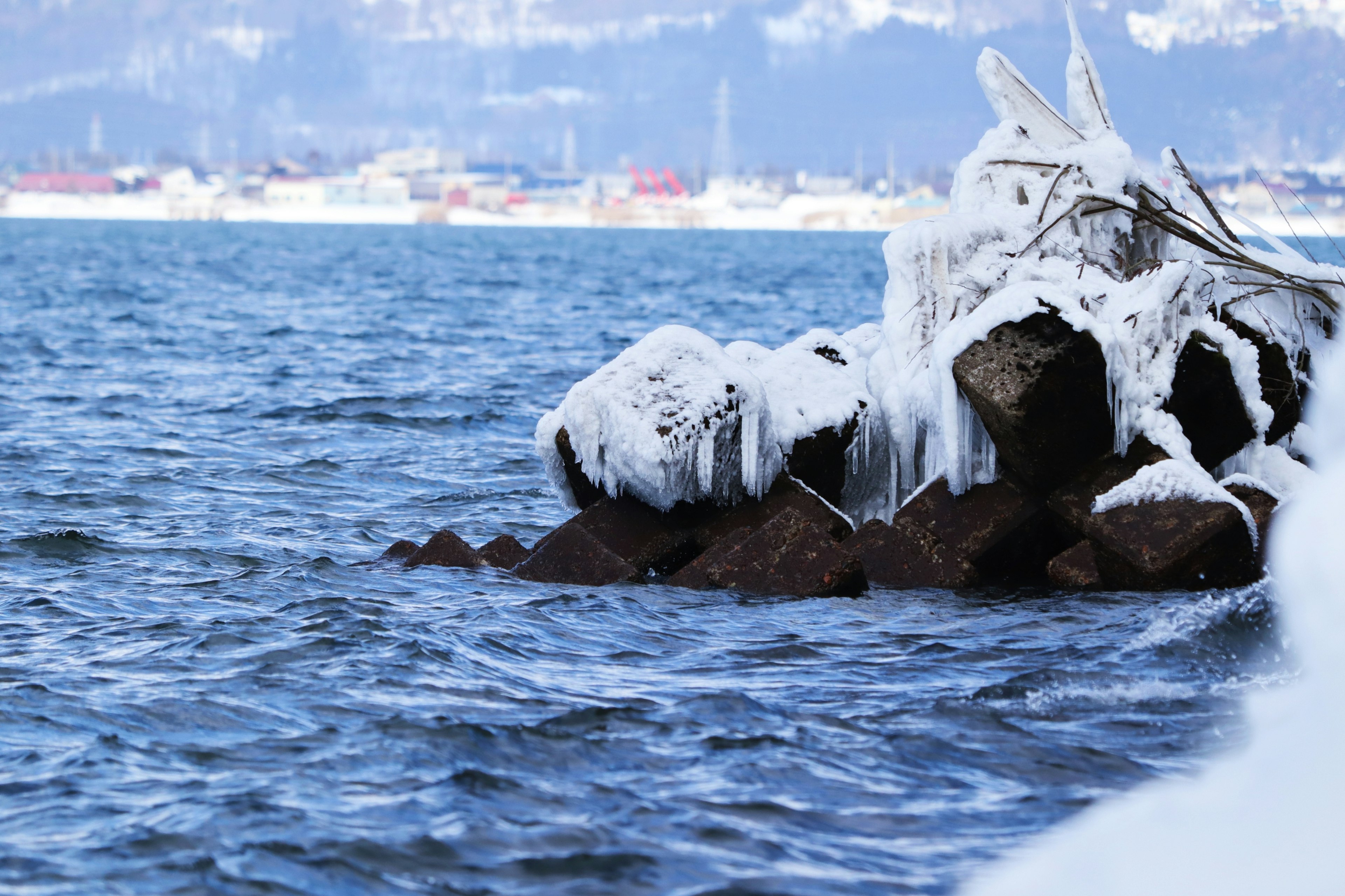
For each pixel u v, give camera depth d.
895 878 16.48
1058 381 31.52
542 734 21.39
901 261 36.19
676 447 32.78
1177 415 33.19
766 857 17.08
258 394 76.06
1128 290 33.66
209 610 30.02
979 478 33.38
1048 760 20.19
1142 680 24.11
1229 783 18.58
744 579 32.03
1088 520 31.53
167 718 22.20
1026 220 37.34
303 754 20.59
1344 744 18.64
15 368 86.38
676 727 21.73
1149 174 38.50
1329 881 15.15
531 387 80.75
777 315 146.12
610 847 17.34
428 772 19.83
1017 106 39.44
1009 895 15.92
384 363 93.69
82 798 18.95
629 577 32.88
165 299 161.88
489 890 16.28
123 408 69.44
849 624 28.89
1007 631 27.92
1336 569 21.62
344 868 16.83
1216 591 30.19
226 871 16.73
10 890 16.27
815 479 35.34
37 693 23.41
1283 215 38.38
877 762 20.22
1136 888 15.67
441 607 30.36
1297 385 35.38
